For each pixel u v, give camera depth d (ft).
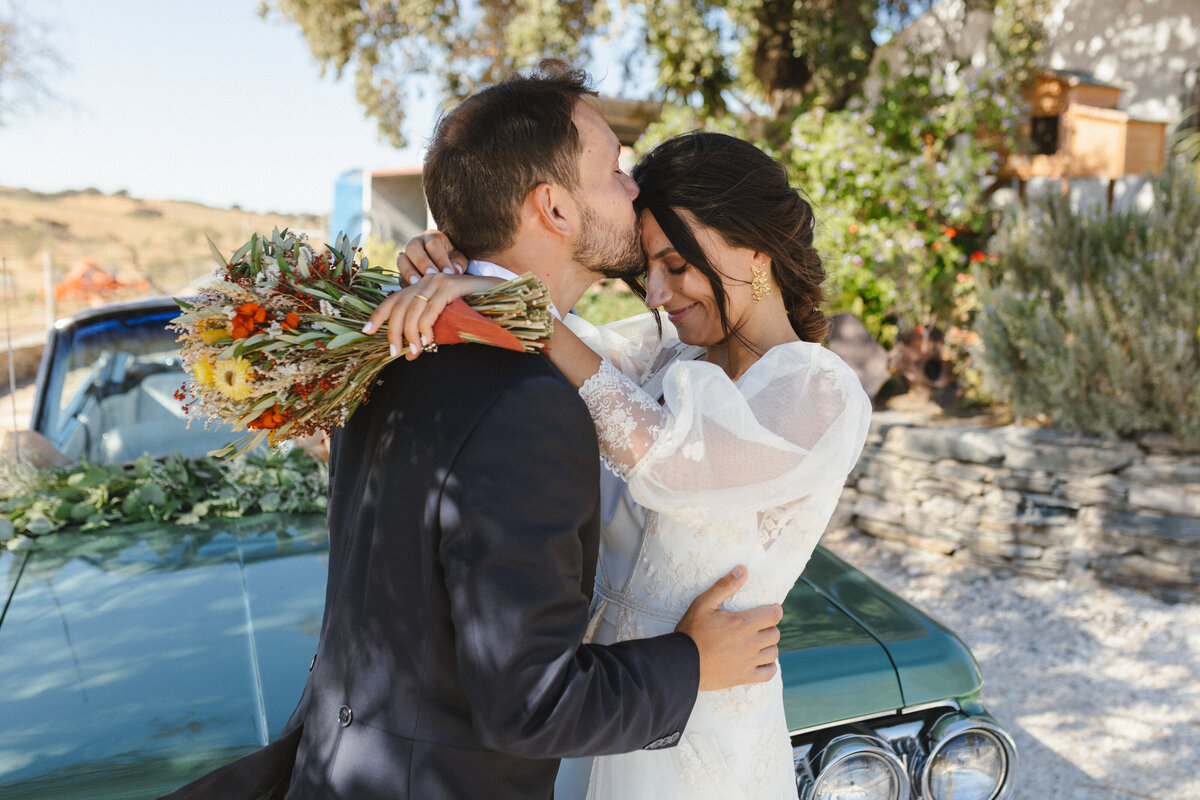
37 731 4.99
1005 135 24.09
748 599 4.54
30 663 5.70
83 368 11.02
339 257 4.13
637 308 22.06
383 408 3.94
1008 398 17.40
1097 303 16.19
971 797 5.82
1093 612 14.74
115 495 8.67
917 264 20.39
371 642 3.73
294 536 7.88
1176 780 10.36
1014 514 16.29
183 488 8.57
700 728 4.53
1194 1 28.91
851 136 21.30
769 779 4.74
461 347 3.77
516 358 3.68
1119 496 15.30
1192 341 14.99
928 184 21.30
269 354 3.67
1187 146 25.43
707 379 4.07
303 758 3.98
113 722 5.06
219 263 3.98
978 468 16.69
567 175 3.95
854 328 17.46
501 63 31.89
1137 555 15.24
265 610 6.38
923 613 6.76
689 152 4.62
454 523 3.43
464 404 3.57
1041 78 25.85
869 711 5.76
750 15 24.03
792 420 4.28
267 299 3.70
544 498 3.46
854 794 5.55
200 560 7.36
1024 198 25.46
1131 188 25.35
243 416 3.84
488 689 3.32
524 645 3.34
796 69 25.66
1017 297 17.07
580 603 3.60
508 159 3.88
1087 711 11.93
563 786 5.40
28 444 9.45
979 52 30.86
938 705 6.01
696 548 4.44
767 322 4.89
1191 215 16.39
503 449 3.45
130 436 10.50
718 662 4.25
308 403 3.86
